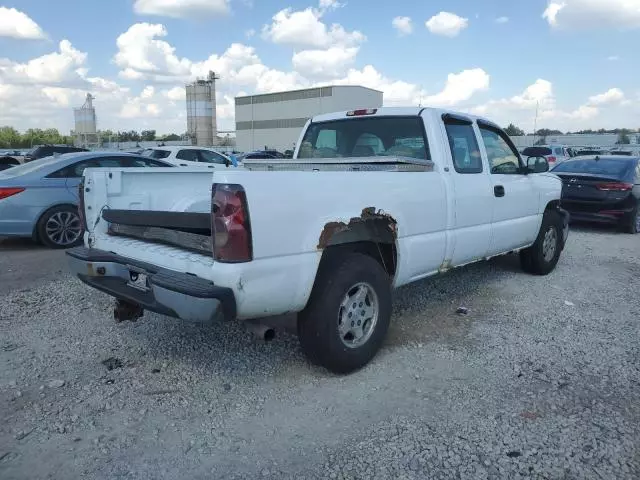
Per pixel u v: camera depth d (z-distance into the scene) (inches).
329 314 148.9
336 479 111.7
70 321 202.7
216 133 2760.8
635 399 145.3
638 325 204.2
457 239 200.1
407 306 225.1
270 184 131.6
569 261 323.6
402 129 203.3
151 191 191.3
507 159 246.4
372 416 136.1
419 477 112.0
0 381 153.0
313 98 2711.6
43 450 120.7
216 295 123.4
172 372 160.1
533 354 175.2
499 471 113.9
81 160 362.6
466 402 143.1
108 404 141.0
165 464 116.4
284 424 132.4
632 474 113.0
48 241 347.6
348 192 151.5
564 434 127.6
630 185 434.6
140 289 151.7
